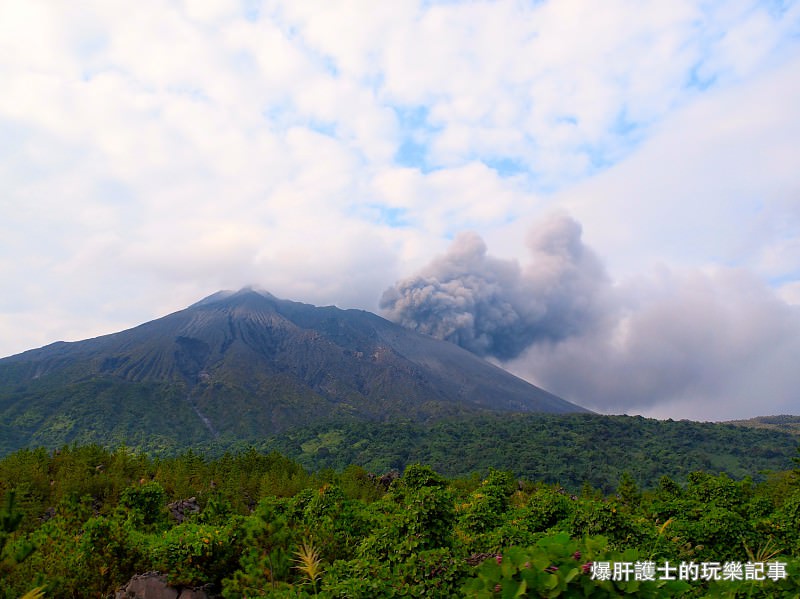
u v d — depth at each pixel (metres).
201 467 67.94
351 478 67.00
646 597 4.36
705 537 16.38
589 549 4.75
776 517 20.00
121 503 22.34
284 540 13.48
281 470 74.00
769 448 188.12
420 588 9.76
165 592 12.92
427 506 12.94
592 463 177.50
